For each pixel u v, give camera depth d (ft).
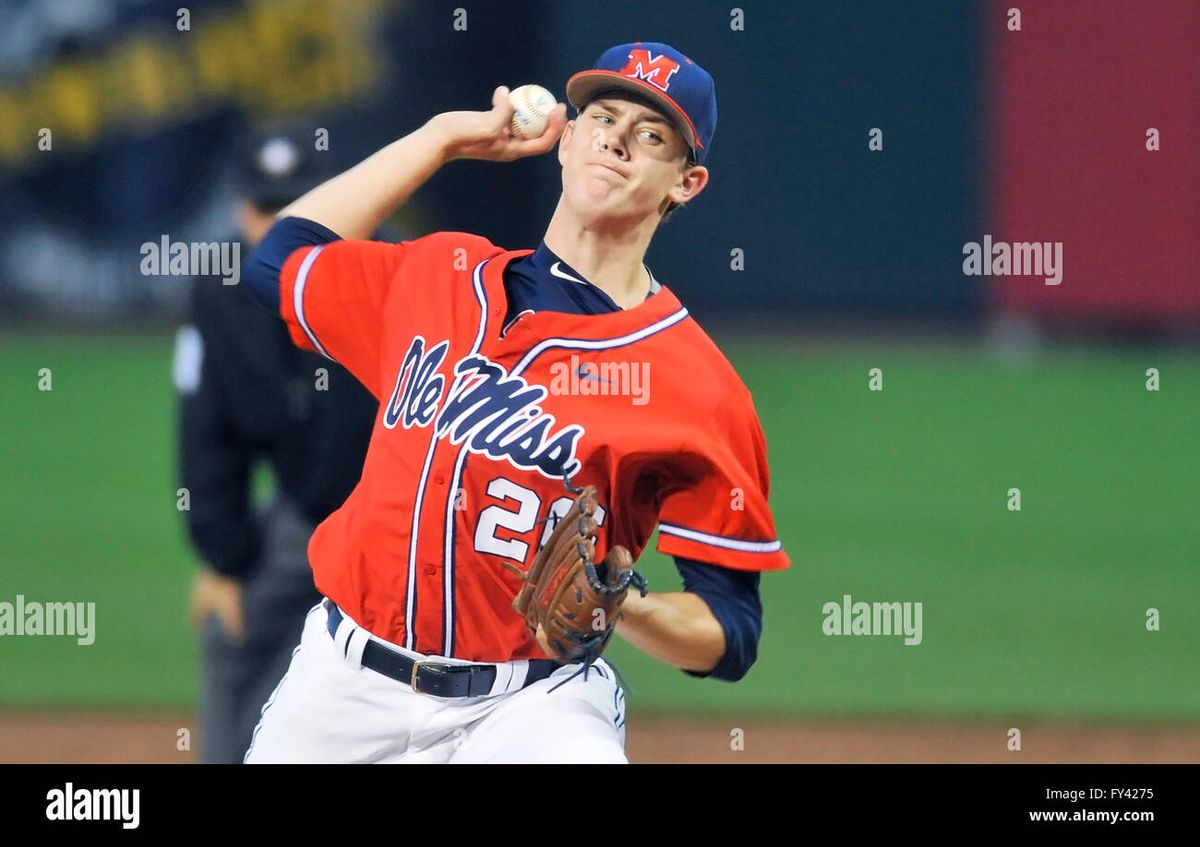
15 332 209.15
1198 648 94.79
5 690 83.10
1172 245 223.71
